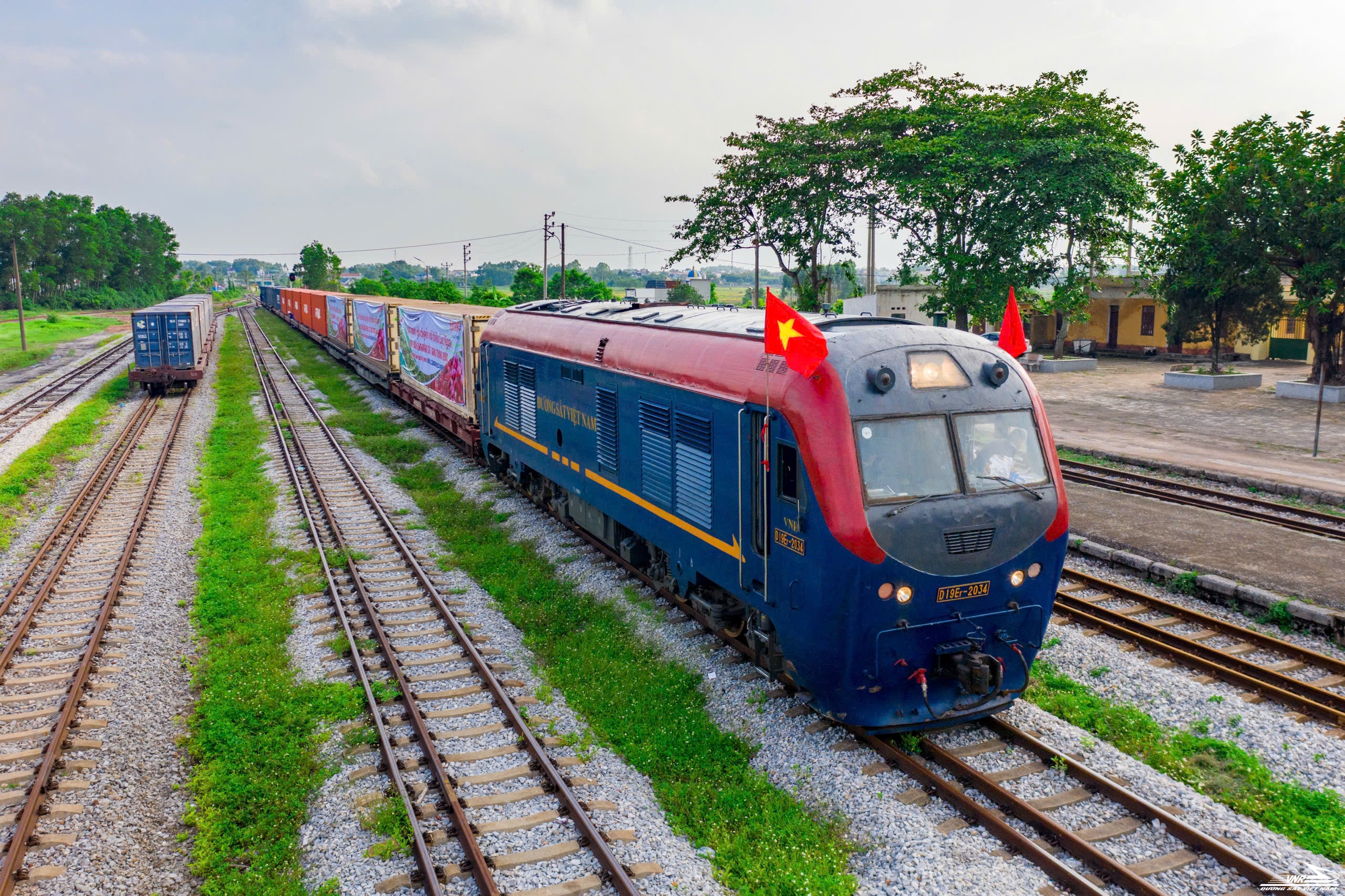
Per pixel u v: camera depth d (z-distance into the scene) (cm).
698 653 968
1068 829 638
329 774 764
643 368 1030
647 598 1125
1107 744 757
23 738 820
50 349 5038
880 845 646
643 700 891
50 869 643
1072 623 1034
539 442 1426
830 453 709
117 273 12388
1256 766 730
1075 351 4162
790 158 2914
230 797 732
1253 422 2334
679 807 716
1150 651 955
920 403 737
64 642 1038
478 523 1531
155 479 1850
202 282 16712
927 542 711
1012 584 751
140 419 2639
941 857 617
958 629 744
